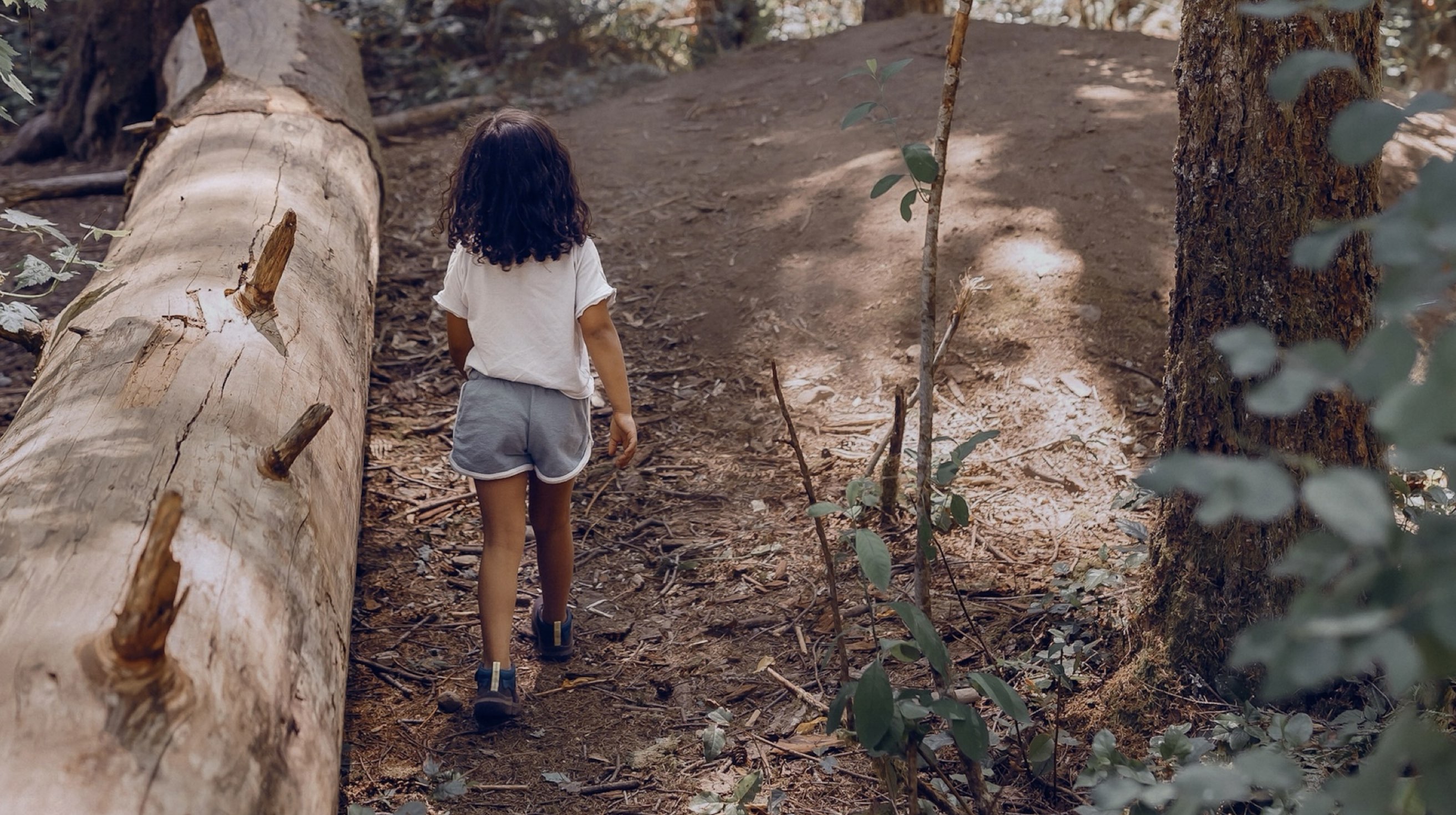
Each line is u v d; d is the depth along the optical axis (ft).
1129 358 15.40
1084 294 16.31
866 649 10.77
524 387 9.70
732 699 10.32
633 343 17.44
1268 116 8.23
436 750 9.78
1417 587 3.48
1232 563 8.80
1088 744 9.06
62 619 5.80
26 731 5.14
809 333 16.75
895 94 23.97
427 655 11.08
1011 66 24.77
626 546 12.98
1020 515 12.83
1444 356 3.14
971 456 13.98
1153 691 9.07
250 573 6.88
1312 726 7.53
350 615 8.42
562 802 9.10
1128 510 12.73
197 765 5.38
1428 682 5.76
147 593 5.28
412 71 29.99
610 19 33.40
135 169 17.58
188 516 6.98
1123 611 10.15
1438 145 19.75
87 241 21.30
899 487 13.10
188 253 11.52
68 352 9.52
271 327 10.11
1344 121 3.58
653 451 14.89
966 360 15.64
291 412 9.03
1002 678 9.92
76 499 6.96
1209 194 8.66
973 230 17.81
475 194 9.29
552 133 9.46
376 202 17.75
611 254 19.81
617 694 10.52
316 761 6.43
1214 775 4.49
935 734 8.66
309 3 30.68
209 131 16.57
